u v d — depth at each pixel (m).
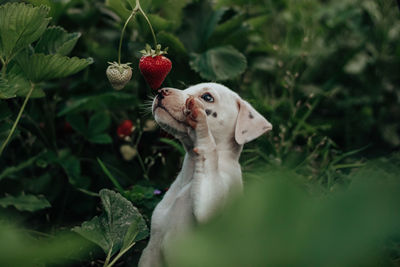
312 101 4.35
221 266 0.35
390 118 4.68
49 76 2.24
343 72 4.88
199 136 1.72
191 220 1.78
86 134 3.41
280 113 3.94
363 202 0.34
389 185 0.34
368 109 4.54
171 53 3.37
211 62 3.34
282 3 5.37
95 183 3.29
